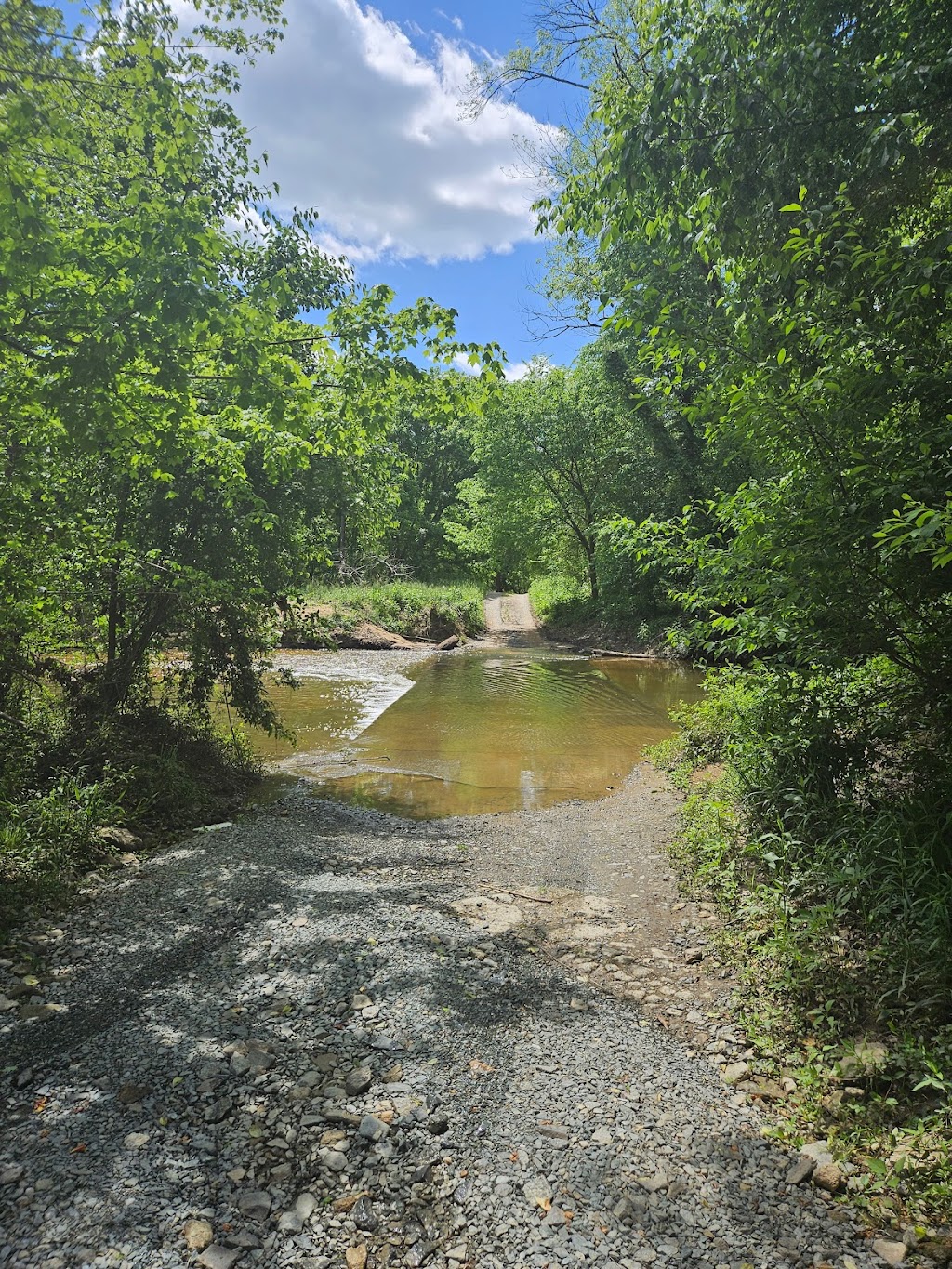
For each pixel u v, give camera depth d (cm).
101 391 486
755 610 525
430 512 5450
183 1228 245
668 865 612
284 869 576
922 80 432
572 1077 334
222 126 757
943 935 375
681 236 577
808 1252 246
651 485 2353
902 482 395
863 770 554
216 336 505
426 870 598
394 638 2548
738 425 484
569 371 3078
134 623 856
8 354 526
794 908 461
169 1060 331
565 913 525
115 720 786
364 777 932
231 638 898
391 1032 358
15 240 426
